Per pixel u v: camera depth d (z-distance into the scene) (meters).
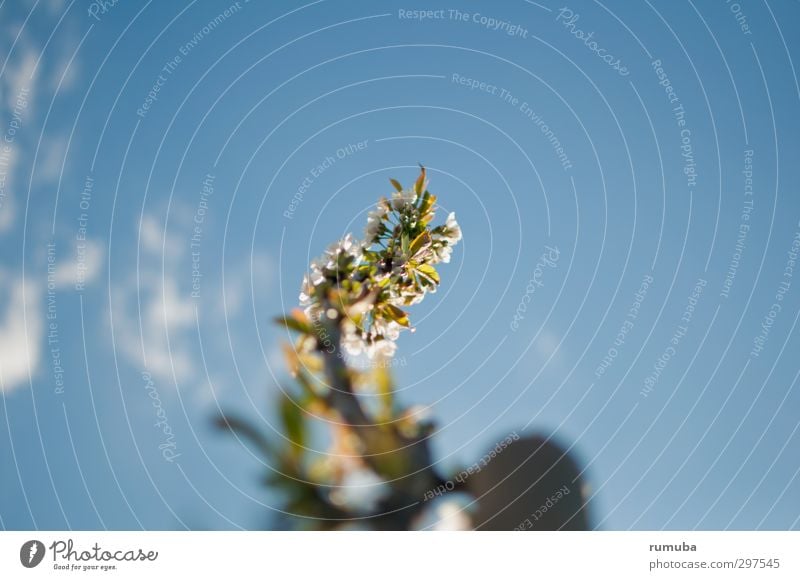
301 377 2.63
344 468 2.52
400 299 2.98
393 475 2.55
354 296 2.90
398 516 2.54
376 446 2.56
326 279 2.92
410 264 3.02
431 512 2.62
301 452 2.49
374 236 3.05
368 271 2.99
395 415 2.67
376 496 2.52
